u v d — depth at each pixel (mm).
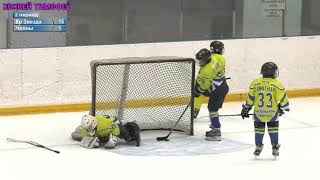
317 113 29016
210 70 24031
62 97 28531
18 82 27812
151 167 20969
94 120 22719
